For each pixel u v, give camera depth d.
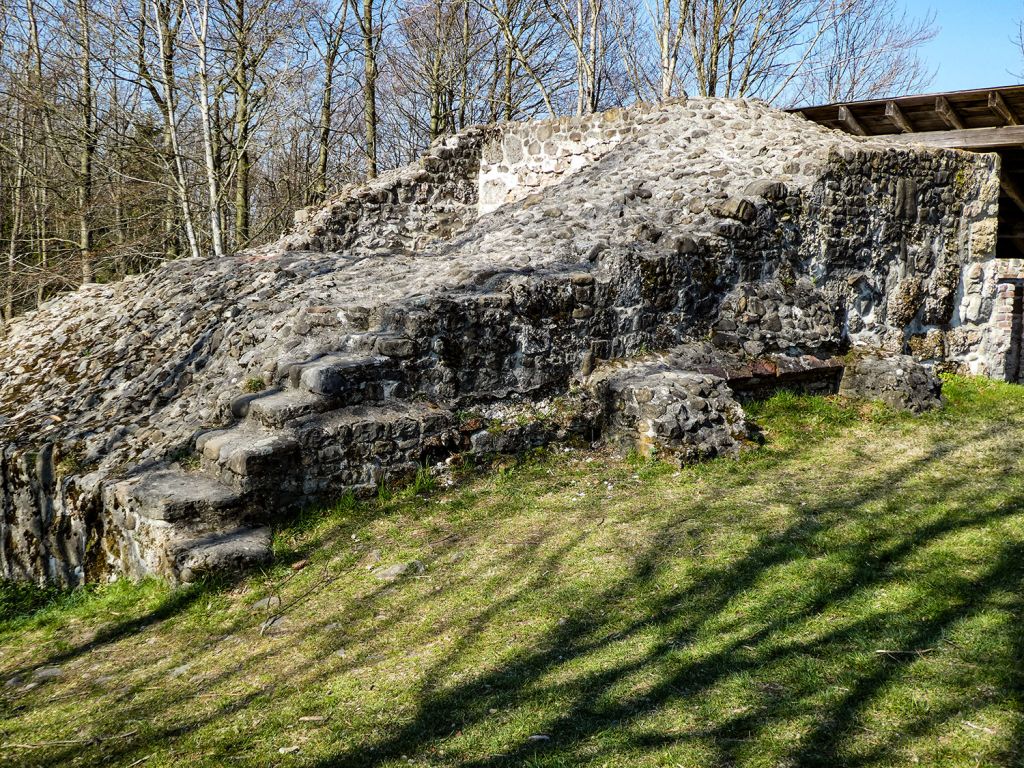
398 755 3.14
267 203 22.12
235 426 6.07
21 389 8.45
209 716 3.62
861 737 2.90
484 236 9.00
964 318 9.80
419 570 4.86
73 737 3.61
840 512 5.13
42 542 6.50
